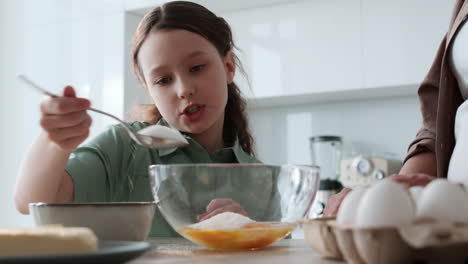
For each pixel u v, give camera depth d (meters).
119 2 2.95
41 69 3.21
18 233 0.52
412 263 0.51
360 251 0.52
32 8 3.26
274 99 2.99
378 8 2.68
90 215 0.71
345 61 2.73
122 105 2.91
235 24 2.98
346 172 2.78
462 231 0.47
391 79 2.63
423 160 1.05
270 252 0.70
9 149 3.31
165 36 1.21
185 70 1.20
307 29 2.82
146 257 0.64
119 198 1.23
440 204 0.51
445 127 1.04
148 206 0.76
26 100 3.27
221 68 1.27
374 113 2.97
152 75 1.22
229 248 0.73
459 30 0.99
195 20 1.25
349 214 0.55
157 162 1.28
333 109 3.07
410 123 2.88
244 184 0.73
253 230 0.71
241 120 1.50
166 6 1.27
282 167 0.74
